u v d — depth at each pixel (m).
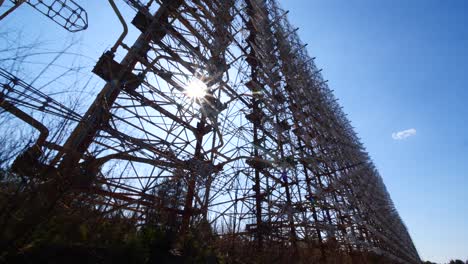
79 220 5.26
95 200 5.94
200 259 7.23
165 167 11.25
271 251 11.22
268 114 19.67
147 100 12.18
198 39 14.77
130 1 11.57
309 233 16.64
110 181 7.18
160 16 13.92
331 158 25.00
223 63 15.27
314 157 21.64
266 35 24.02
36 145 4.32
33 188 4.12
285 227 15.66
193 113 13.72
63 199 4.93
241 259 9.30
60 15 9.55
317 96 28.48
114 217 6.49
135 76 11.80
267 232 13.12
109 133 9.70
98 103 9.77
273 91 20.00
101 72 11.20
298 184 18.55
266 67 20.19
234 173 13.88
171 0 14.35
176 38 13.06
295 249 12.93
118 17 11.32
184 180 9.70
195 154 14.12
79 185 5.09
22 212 3.95
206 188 11.37
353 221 21.44
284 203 16.53
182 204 8.47
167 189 8.18
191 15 14.60
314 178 21.34
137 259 5.45
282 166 16.58
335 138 28.62
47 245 4.32
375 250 24.19
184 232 8.38
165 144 11.83
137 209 7.46
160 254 6.31
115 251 5.29
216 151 14.14
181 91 13.84
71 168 5.01
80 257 4.64
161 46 13.35
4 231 3.73
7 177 4.14
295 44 28.23
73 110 5.01
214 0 16.19
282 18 27.11
